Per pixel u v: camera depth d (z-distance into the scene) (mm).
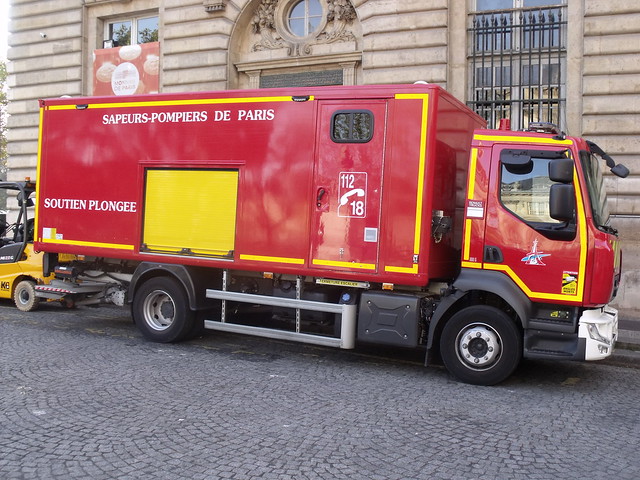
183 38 15430
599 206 6574
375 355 8047
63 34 17391
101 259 9078
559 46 11961
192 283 7988
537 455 4527
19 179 18094
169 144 8047
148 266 8227
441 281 7117
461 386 6555
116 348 7867
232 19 14875
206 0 14945
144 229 8227
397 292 7000
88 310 11188
